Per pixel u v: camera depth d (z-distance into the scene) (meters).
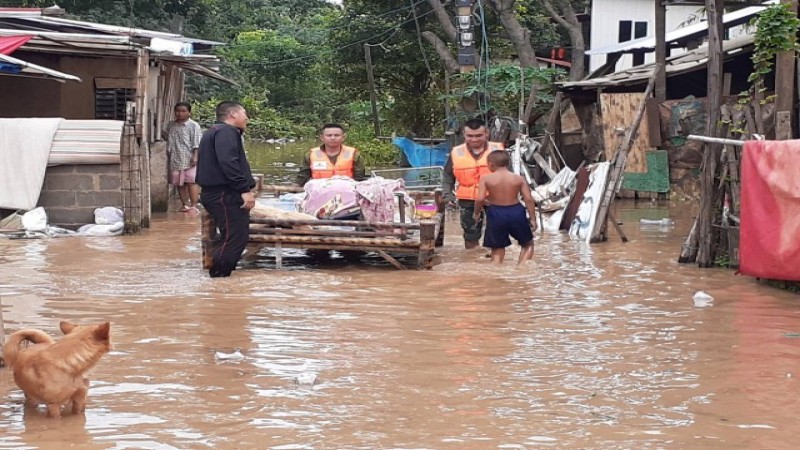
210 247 11.16
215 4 48.06
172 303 9.41
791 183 9.90
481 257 12.62
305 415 6.09
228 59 48.31
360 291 10.16
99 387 6.63
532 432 5.81
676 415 6.15
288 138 50.62
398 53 32.03
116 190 14.61
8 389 6.57
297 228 11.42
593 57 36.25
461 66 24.31
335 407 6.25
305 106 54.72
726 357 7.58
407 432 5.79
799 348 7.86
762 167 10.19
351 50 32.38
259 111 51.53
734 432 5.84
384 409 6.22
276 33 53.69
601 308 9.42
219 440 5.64
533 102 22.78
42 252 12.61
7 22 17.92
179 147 17.94
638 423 5.99
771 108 16.92
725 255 11.91
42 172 14.32
